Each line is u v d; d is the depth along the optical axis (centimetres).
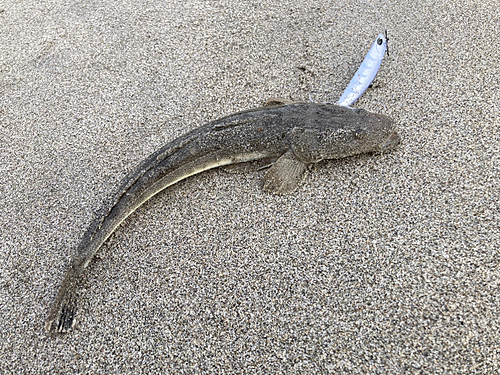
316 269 42
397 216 45
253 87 60
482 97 53
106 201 50
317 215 46
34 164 55
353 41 63
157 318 41
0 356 40
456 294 39
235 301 41
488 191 45
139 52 66
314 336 38
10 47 70
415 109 53
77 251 43
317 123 49
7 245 48
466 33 61
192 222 47
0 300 44
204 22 70
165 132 56
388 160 49
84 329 41
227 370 38
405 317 38
